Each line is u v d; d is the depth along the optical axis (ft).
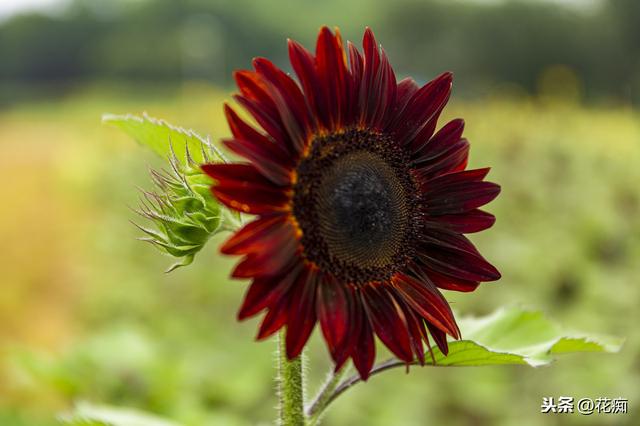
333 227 6.54
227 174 6.10
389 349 6.48
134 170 51.90
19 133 131.13
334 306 6.26
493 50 176.76
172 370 14.35
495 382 20.25
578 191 30.94
